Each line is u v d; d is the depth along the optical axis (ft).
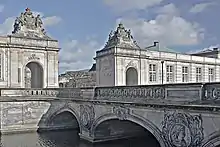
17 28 117.39
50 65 122.42
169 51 163.02
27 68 137.18
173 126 50.49
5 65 111.86
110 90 72.33
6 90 101.60
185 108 47.34
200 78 163.43
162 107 52.47
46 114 103.19
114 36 135.03
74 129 106.63
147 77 139.54
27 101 100.27
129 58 132.46
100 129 81.97
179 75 153.28
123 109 65.16
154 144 80.18
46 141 87.15
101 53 136.67
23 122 99.50
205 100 44.57
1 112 96.12
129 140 85.30
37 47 118.42
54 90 105.40
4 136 94.02
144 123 58.18
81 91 87.40
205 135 44.27
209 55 184.24
